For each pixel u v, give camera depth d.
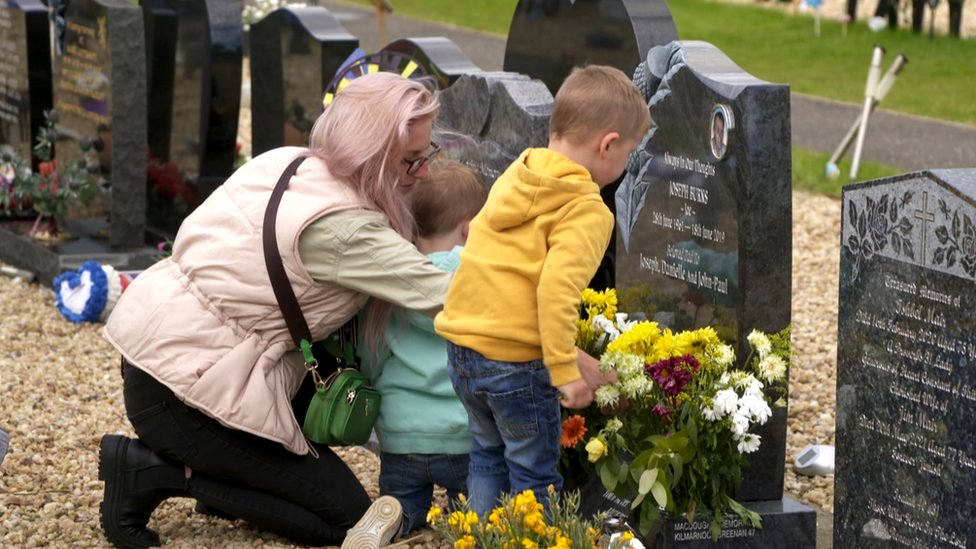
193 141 9.00
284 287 4.38
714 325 4.68
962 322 3.85
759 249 4.46
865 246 4.23
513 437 4.11
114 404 6.54
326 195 4.42
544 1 5.96
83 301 7.89
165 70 9.20
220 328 4.45
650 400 4.37
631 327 4.56
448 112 6.01
